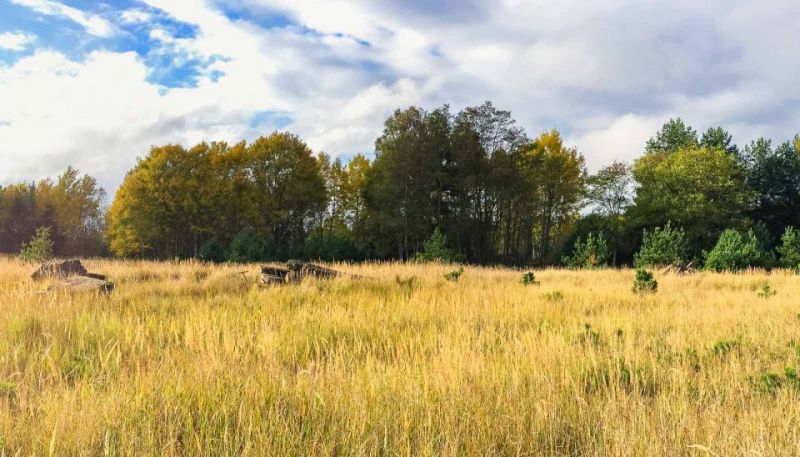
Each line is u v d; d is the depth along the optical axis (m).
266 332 6.58
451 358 5.36
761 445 3.22
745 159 49.50
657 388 4.82
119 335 6.37
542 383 4.57
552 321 8.06
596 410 4.01
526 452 3.36
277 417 3.60
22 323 6.84
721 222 40.44
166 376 4.54
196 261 18.50
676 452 3.31
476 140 39.34
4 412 3.68
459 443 3.42
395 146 38.72
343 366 5.11
